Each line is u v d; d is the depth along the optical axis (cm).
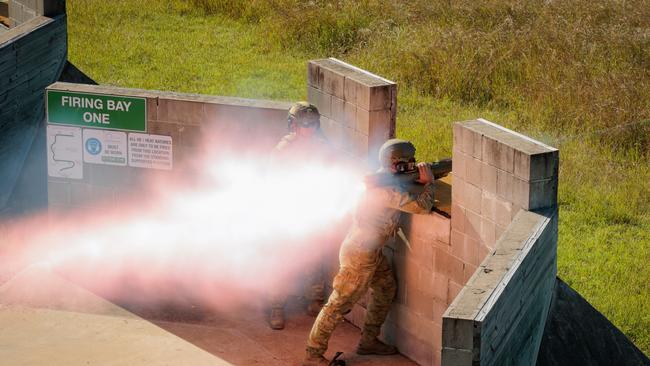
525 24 2366
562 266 1424
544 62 2158
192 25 2567
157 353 971
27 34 1471
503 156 845
